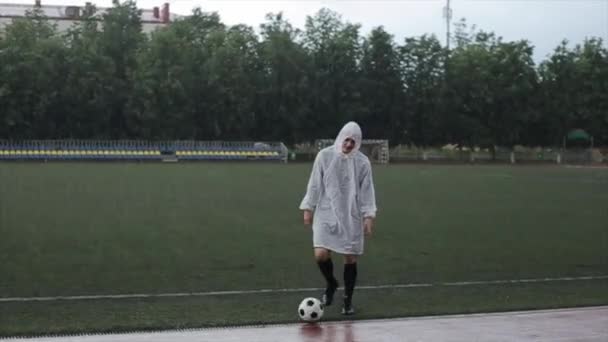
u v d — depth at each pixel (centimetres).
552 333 812
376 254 1413
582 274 1246
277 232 1677
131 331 804
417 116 6962
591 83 7200
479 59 6969
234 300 989
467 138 7044
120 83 5991
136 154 5784
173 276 1160
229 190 2769
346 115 6706
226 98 6325
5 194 2408
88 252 1364
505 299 1021
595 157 7062
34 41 5800
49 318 862
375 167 5250
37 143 5612
